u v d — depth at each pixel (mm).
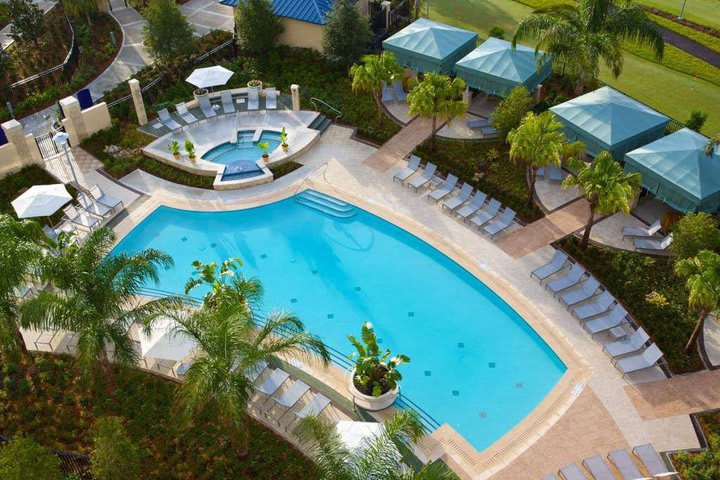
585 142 32875
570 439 22734
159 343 23656
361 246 31578
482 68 37562
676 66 44875
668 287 27844
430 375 25656
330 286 29578
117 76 43781
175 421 22672
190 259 31062
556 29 35688
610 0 36250
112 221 32688
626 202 26703
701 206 28672
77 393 24219
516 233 31375
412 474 17266
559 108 34000
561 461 22062
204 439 22531
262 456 22094
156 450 22359
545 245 30562
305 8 43000
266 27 42344
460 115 34250
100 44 47438
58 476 19578
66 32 48000
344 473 16891
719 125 39000
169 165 36250
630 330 26500
